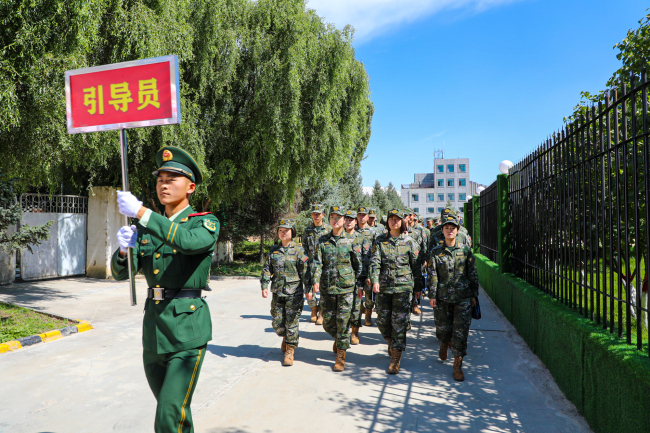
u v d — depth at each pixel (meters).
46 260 13.30
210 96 13.16
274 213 17.84
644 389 2.60
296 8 13.57
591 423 3.57
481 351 5.88
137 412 4.03
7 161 8.18
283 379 4.89
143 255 2.70
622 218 4.07
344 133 15.76
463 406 4.10
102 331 7.15
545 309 5.05
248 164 13.37
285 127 13.21
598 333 3.56
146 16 9.59
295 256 5.51
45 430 3.68
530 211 6.37
